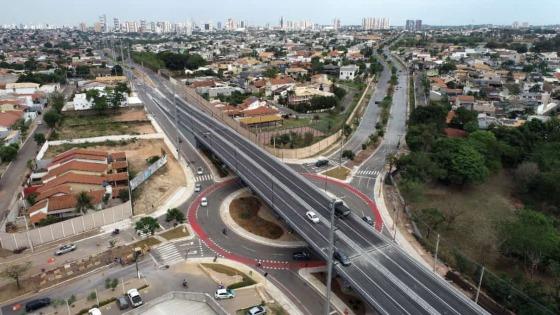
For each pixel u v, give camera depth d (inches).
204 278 3243.1
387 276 2849.4
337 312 2896.2
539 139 6176.2
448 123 7337.6
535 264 3415.4
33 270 3282.5
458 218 4490.7
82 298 2979.8
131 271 3319.4
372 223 4175.7
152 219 3742.6
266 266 3430.1
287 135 6456.7
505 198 5054.1
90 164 4803.2
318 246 3176.7
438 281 2805.1
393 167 5718.5
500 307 2970.0
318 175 5452.8
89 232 3873.0
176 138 6692.9
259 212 4384.8
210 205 4522.6
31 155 5649.6
